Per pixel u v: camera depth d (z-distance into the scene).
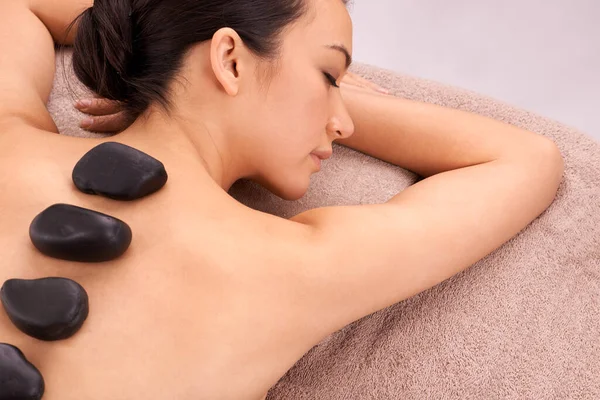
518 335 0.83
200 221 0.65
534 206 0.88
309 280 0.66
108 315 0.59
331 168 0.98
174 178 0.67
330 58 0.75
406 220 0.75
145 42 0.72
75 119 0.95
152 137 0.72
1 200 0.64
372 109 0.97
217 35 0.70
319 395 0.78
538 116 1.04
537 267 0.88
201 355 0.61
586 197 0.93
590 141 1.00
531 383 0.79
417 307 0.85
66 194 0.65
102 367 0.58
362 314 0.71
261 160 0.79
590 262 0.89
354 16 1.95
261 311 0.63
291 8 0.71
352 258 0.69
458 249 0.78
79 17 0.85
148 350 0.59
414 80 1.10
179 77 0.73
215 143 0.75
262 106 0.74
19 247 0.61
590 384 0.79
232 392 0.63
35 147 0.68
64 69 0.97
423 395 0.78
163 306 0.61
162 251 0.63
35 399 0.54
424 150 0.95
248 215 0.68
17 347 0.56
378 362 0.80
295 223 0.70
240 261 0.64
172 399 0.60
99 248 0.59
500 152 0.90
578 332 0.83
